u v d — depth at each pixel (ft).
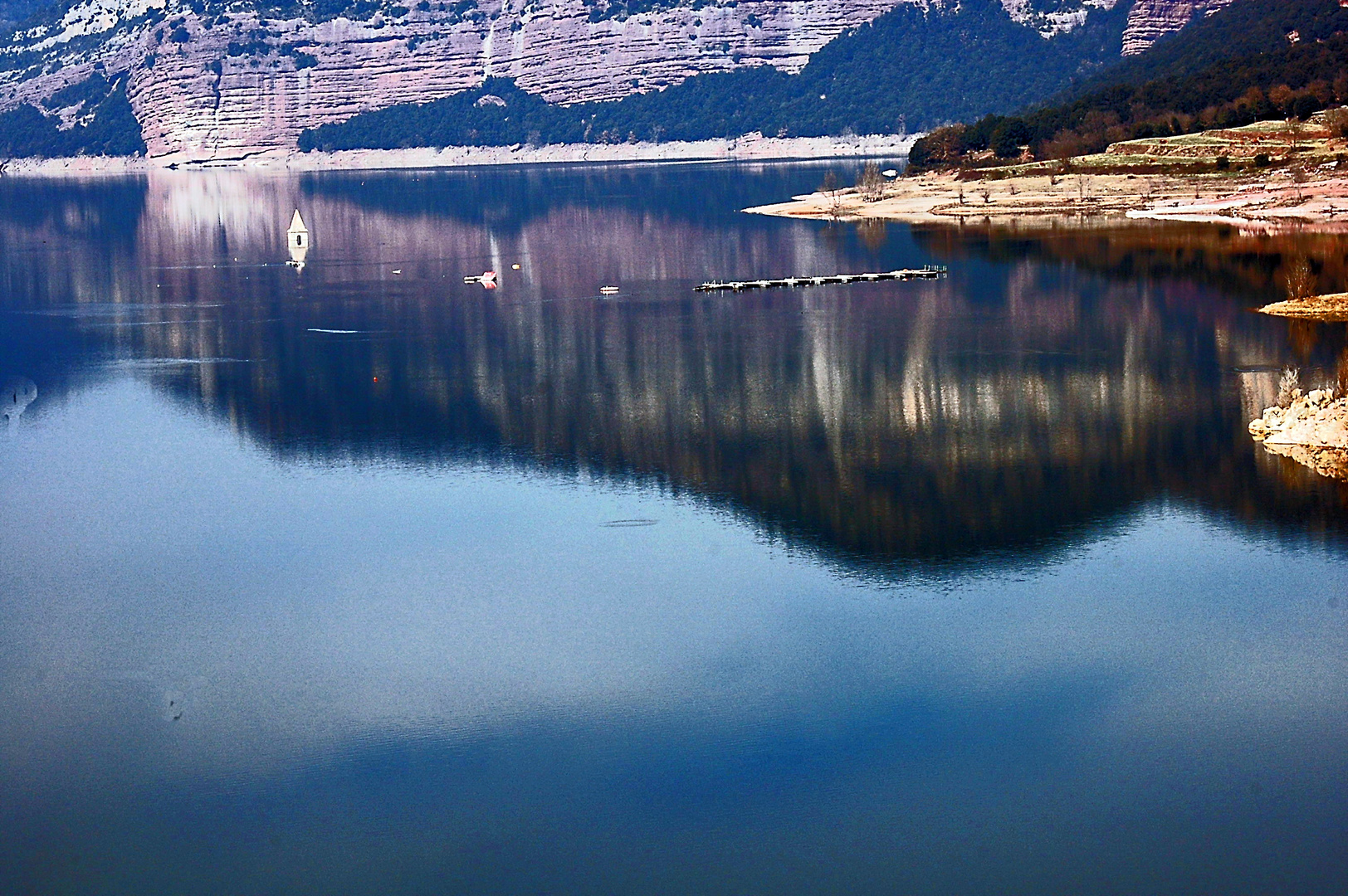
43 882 144.36
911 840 148.05
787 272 506.89
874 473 252.62
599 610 199.41
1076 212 652.07
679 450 271.69
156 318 448.24
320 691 179.01
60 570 218.79
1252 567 206.59
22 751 166.50
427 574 213.46
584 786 157.58
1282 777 156.87
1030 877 142.51
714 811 152.97
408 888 142.41
